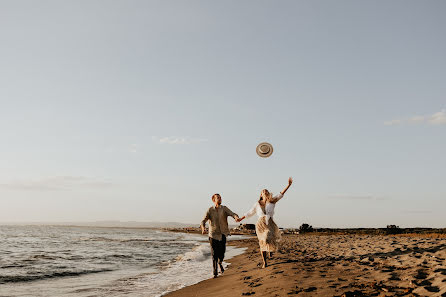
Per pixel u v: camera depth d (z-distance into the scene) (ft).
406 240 49.70
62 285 30.45
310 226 187.01
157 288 27.17
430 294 14.30
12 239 143.74
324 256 34.14
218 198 28.32
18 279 34.88
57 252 75.82
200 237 199.62
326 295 16.05
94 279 34.14
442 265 21.53
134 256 64.75
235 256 53.31
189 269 40.29
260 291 18.74
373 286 17.03
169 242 126.62
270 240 26.48
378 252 32.48
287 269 24.77
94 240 139.95
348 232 150.00
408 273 19.89
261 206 27.22
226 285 23.61
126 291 26.23
